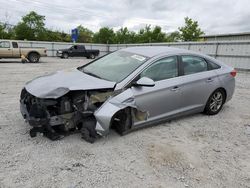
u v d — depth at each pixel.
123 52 4.64
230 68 5.47
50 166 2.83
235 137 4.11
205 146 3.69
